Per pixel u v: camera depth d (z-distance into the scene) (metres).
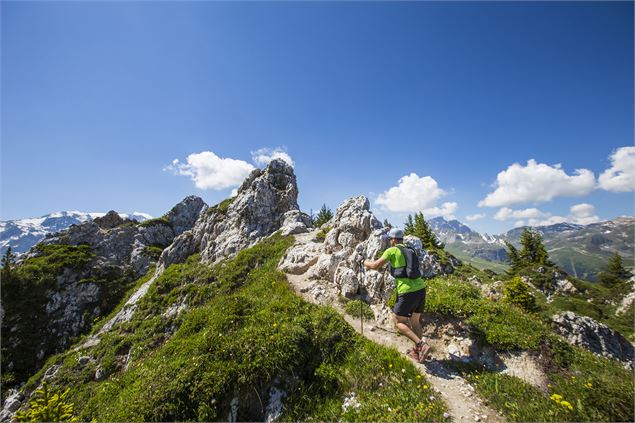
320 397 8.40
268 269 22.39
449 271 42.81
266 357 8.93
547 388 7.88
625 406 6.43
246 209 40.62
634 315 53.16
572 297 59.75
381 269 14.62
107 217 59.75
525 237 76.81
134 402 8.46
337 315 11.01
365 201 27.06
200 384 8.31
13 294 35.22
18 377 28.53
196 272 28.03
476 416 6.94
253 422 8.12
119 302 40.00
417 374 8.27
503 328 9.85
